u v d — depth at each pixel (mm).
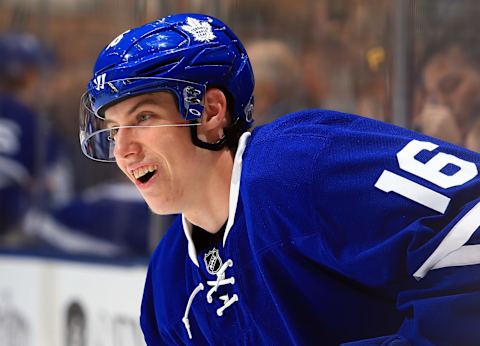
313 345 4094
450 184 3707
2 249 9680
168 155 4094
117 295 8250
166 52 4047
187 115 4051
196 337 4586
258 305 4191
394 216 3721
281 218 3932
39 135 9562
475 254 3590
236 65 4230
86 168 9195
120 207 8719
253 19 7500
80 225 9062
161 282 4699
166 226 7996
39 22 9523
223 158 4211
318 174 3840
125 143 4098
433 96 6484
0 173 9664
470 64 6445
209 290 4367
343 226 3809
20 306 9469
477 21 6445
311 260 3988
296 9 7320
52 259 9078
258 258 4047
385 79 6641
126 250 8633
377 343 3752
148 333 4980
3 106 9719
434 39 6516
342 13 7000
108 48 4137
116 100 4055
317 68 7199
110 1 8695
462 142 6434
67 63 9375
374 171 3791
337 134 3914
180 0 7691
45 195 9438
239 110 4254
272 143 4039
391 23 6574
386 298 3959
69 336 8867
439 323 3623
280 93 7430
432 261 3641
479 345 3600
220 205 4238
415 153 3812
